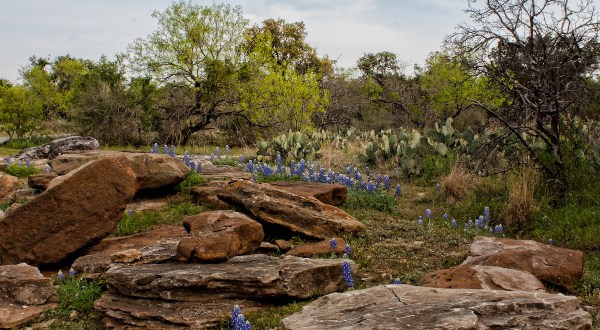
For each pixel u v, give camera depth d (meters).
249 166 14.13
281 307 6.30
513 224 10.23
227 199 9.80
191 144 29.19
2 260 7.69
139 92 30.06
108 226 8.25
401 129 18.81
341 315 4.96
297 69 45.56
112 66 31.78
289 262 6.86
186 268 6.79
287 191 9.46
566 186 10.80
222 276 6.39
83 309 6.55
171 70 29.81
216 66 28.41
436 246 8.52
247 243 7.67
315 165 16.66
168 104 30.20
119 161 8.46
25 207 7.85
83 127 29.81
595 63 11.84
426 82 31.73
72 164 12.69
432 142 17.27
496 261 6.96
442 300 5.02
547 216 10.01
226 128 29.53
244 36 30.11
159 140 29.72
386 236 9.03
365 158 16.73
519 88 11.98
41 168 16.16
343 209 10.90
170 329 5.86
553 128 11.35
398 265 7.65
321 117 30.67
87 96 29.92
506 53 12.62
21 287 6.57
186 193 11.23
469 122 28.09
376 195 11.76
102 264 7.46
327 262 6.86
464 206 11.38
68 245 7.93
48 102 43.41
